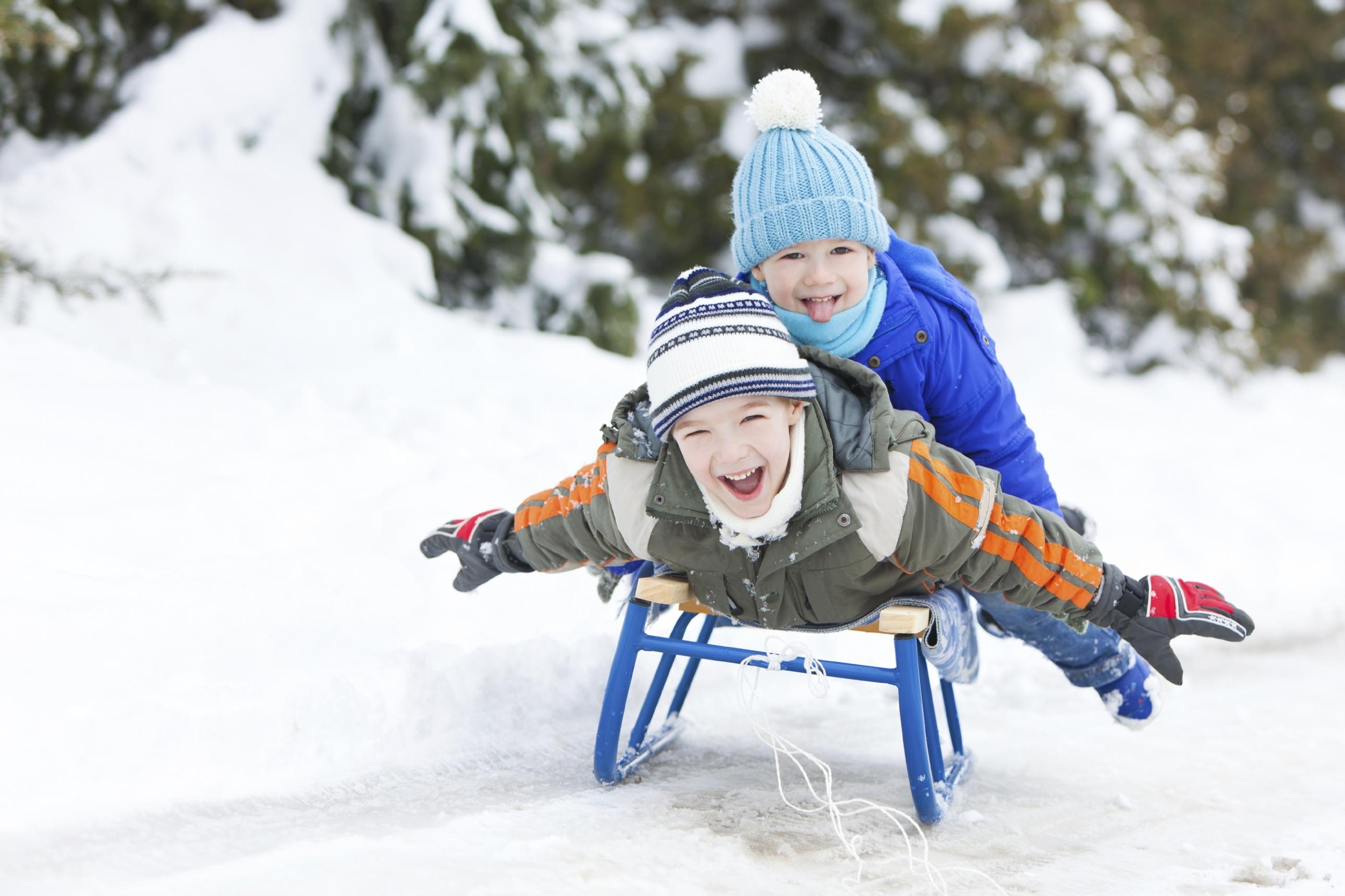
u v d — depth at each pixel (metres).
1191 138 20.27
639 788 4.51
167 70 11.55
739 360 3.73
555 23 13.54
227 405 7.68
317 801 4.19
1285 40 25.81
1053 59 18.58
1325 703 6.09
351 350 10.02
